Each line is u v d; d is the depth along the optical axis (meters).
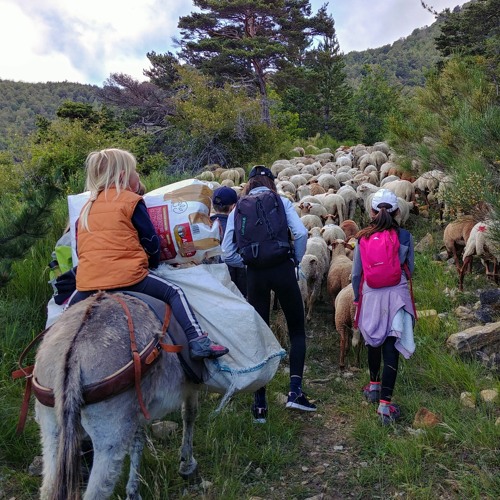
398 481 4.15
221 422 4.81
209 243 3.95
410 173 13.58
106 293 3.37
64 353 2.94
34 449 4.46
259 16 34.28
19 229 5.48
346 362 6.47
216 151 22.05
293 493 4.11
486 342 6.02
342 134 40.81
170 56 40.72
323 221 11.25
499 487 3.92
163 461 4.26
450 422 4.71
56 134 18.83
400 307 4.95
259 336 3.95
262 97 29.06
